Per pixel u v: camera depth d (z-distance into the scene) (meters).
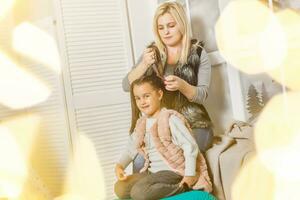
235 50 2.12
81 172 2.56
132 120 2.21
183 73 2.10
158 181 1.99
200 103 2.11
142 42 2.63
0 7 2.88
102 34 2.60
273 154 1.87
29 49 2.76
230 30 2.13
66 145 2.58
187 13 2.37
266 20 1.98
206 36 2.29
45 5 2.68
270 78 1.98
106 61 2.60
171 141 2.06
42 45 2.67
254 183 1.88
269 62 1.98
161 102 2.12
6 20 2.88
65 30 2.55
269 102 1.99
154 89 2.12
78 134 2.55
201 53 2.11
